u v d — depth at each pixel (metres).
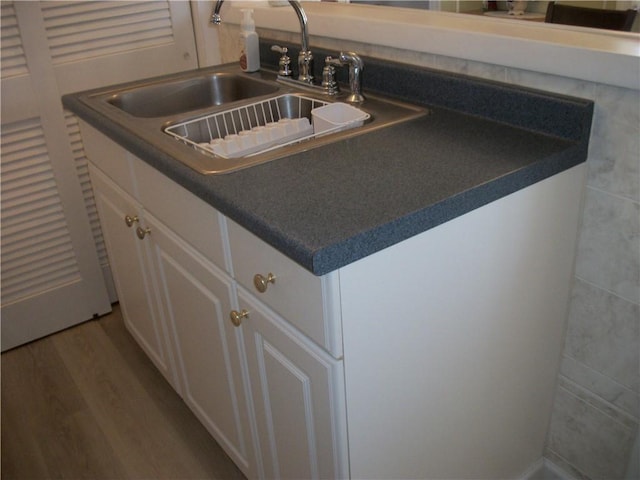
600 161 1.18
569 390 1.46
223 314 1.31
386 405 1.09
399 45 1.50
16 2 1.90
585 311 1.34
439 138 1.25
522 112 1.26
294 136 1.55
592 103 1.15
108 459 1.78
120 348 2.24
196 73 1.97
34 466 1.77
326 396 1.03
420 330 1.08
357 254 0.90
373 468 1.13
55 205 2.19
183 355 1.67
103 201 1.86
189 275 1.42
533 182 1.11
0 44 1.92
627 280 1.22
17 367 2.17
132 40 2.16
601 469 1.45
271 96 1.67
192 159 1.24
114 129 1.50
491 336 1.24
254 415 1.37
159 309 1.71
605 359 1.34
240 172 1.16
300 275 0.97
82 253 2.30
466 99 1.37
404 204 0.97
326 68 1.62
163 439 1.84
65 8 2.00
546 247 1.23
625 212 1.17
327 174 1.12
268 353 1.17
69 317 2.36
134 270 1.80
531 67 1.22
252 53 1.91
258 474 1.48
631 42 1.15
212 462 1.75
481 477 1.42
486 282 1.16
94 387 2.06
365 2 1.92
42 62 2.00
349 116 1.45
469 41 1.32
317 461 1.16
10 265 2.17
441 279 1.07
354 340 0.98
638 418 1.31
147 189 1.48
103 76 2.13
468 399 1.27
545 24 1.36
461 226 1.05
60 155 2.14
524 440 1.49
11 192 2.09
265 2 2.09
